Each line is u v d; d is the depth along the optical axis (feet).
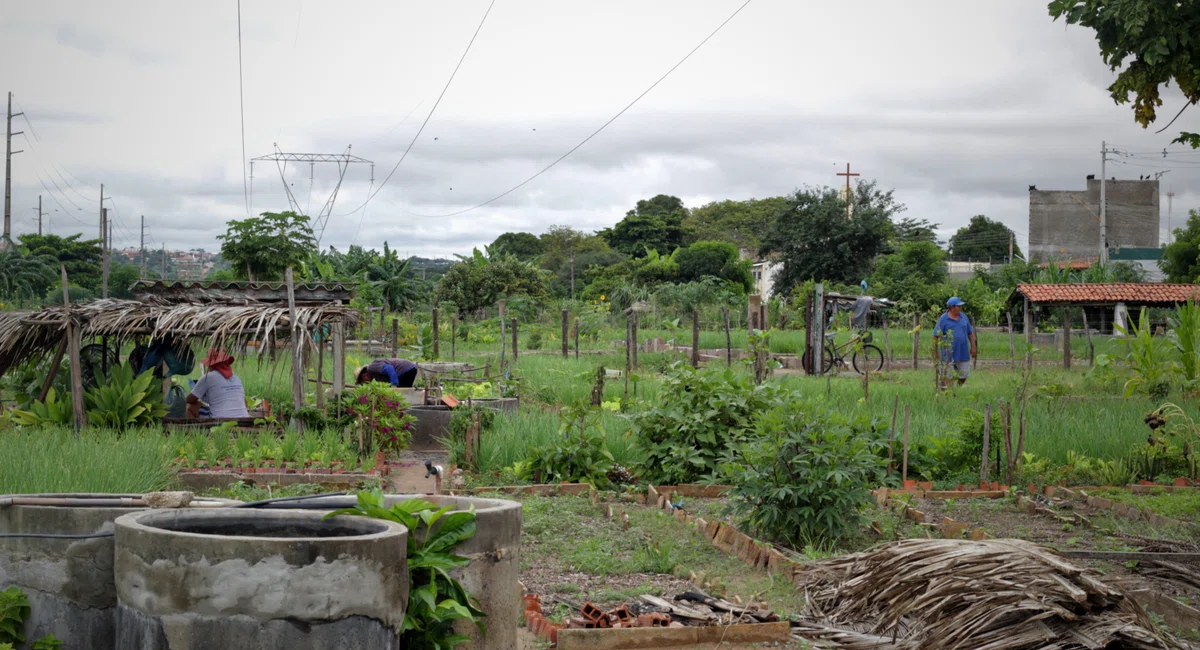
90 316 42.83
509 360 88.53
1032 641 17.78
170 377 47.80
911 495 35.19
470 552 15.71
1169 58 32.24
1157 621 21.07
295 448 38.58
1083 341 112.16
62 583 15.35
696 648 19.60
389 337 112.06
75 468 30.73
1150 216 251.19
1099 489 36.76
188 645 13.25
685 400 37.88
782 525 28.02
